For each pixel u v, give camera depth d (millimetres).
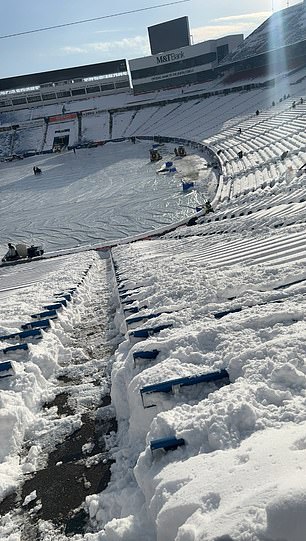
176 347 4496
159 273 8906
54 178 48438
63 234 31141
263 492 2084
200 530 2064
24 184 47875
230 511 2080
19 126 73062
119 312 7410
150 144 58562
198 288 6637
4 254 29094
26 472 3932
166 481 2648
